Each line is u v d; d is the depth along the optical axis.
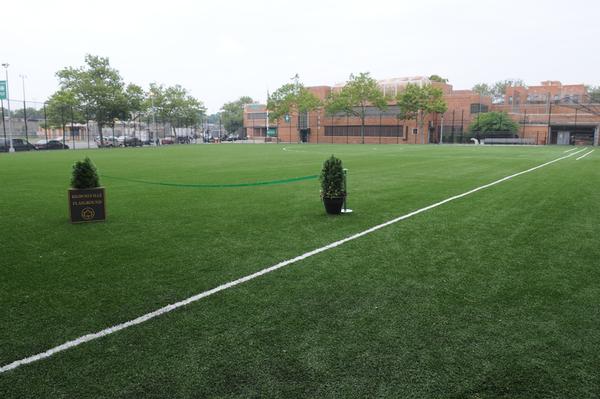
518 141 64.69
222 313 4.15
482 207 9.75
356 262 5.71
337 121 82.38
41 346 3.54
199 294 4.64
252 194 12.03
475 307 4.26
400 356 3.34
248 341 3.59
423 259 5.82
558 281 4.98
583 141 63.88
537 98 89.62
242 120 120.06
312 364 3.23
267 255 6.07
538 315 4.08
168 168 20.73
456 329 3.79
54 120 50.75
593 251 6.20
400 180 15.05
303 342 3.57
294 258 5.91
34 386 2.98
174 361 3.29
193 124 80.75
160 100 72.06
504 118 67.31
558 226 7.79
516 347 3.48
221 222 8.31
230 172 18.62
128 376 3.09
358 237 7.06
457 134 73.31
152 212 9.37
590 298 4.49
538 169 19.41
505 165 21.61
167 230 7.66
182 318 4.04
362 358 3.31
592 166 21.09
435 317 4.03
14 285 4.93
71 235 7.32
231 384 2.99
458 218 8.53
